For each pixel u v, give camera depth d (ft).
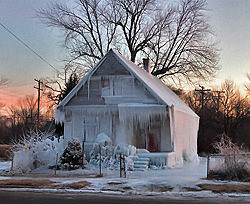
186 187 43.42
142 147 75.46
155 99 70.13
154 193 39.50
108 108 72.95
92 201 34.17
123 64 73.41
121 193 39.75
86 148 72.33
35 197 36.50
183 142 81.71
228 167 49.90
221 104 181.27
